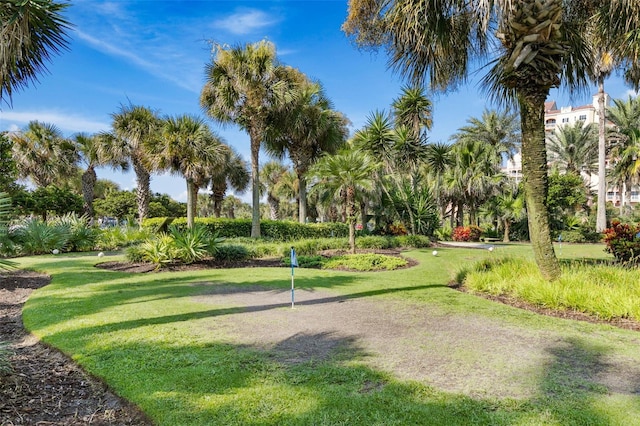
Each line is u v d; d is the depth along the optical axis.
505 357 3.70
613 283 6.01
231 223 19.00
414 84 7.62
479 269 8.09
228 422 2.52
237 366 3.45
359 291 7.20
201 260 11.48
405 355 3.76
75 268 10.50
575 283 5.93
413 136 22.09
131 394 2.96
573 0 7.18
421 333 4.50
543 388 3.00
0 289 7.79
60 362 3.83
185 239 10.99
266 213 65.19
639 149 25.28
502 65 6.83
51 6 4.46
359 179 13.04
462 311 5.57
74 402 3.01
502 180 25.56
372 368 3.41
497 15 5.60
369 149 19.92
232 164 28.88
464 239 24.11
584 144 38.66
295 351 3.87
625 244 9.59
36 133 25.64
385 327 4.76
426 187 23.94
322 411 2.64
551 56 6.08
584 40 7.49
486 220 29.67
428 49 6.66
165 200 42.47
